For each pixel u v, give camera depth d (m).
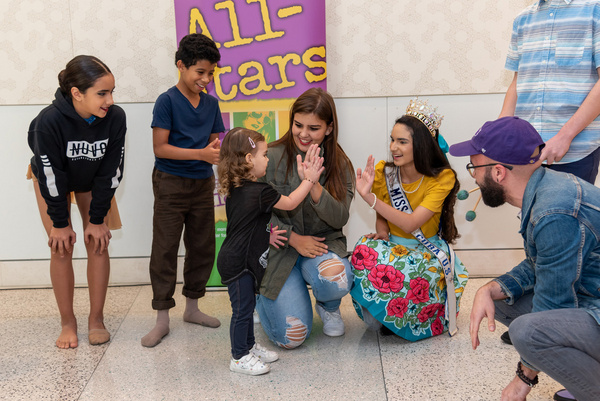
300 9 3.09
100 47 3.28
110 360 2.54
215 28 3.12
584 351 1.66
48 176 2.45
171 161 2.71
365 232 3.46
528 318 1.70
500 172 1.77
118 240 3.47
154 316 3.04
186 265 2.91
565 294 1.67
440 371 2.36
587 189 1.68
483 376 2.31
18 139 3.37
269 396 2.20
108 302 3.24
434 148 2.59
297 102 2.48
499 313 2.08
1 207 3.44
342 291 2.54
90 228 2.67
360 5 3.23
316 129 2.48
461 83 3.30
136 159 3.39
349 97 3.33
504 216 3.42
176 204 2.74
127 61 3.29
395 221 2.56
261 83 3.17
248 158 2.27
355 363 2.46
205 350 2.62
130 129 3.36
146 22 3.25
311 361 2.48
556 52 2.40
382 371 2.38
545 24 2.43
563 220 1.62
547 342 1.66
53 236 2.59
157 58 3.29
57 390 2.28
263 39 3.13
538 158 1.77
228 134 2.31
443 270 2.65
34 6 3.23
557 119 2.43
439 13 3.23
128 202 3.44
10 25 3.25
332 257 2.57
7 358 2.57
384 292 2.54
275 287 2.53
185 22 3.12
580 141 2.37
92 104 2.35
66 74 2.34
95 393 2.25
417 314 2.60
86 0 3.23
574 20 2.36
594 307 1.68
